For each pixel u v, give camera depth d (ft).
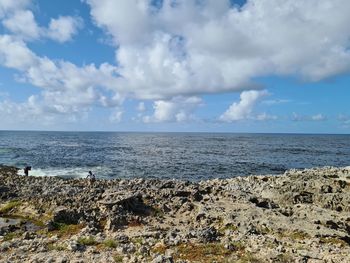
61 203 74.69
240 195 91.97
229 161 263.70
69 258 46.93
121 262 46.32
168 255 48.34
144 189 93.61
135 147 419.54
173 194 88.43
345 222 75.51
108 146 434.71
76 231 61.00
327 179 107.14
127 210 73.00
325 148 458.91
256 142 618.03
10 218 67.10
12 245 51.90
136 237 58.18
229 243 55.52
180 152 341.82
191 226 67.62
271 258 49.65
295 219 73.92
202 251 51.83
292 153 355.36
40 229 61.82
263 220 70.69
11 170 176.04
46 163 230.89
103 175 187.62
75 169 206.80
